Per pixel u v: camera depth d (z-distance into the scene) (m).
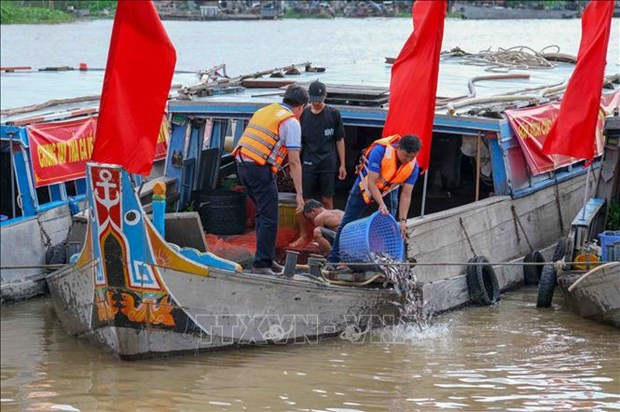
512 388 17.92
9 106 34.22
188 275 19.06
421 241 21.97
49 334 21.94
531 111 25.34
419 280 21.94
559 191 27.05
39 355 20.23
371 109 24.05
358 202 21.03
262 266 20.44
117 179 18.41
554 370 18.91
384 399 17.42
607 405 17.08
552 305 23.69
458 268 23.38
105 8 101.56
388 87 25.91
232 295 19.45
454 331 21.52
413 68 21.22
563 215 27.27
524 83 30.06
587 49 21.23
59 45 76.81
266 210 20.28
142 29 17.84
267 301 19.80
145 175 18.28
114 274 19.00
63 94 37.19
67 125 27.02
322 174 23.50
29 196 25.80
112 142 18.12
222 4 81.94
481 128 24.03
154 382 18.38
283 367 19.09
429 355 19.86
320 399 17.47
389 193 21.38
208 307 19.34
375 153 20.55
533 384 18.12
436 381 18.33
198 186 26.03
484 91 28.19
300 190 20.31
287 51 60.41
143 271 18.91
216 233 24.41
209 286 19.25
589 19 21.28
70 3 102.00
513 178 24.83
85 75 42.81
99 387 18.19
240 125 28.64
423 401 17.31
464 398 17.45
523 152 24.98
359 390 17.89
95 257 19.06
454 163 27.45
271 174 20.17
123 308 19.11
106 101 18.03
